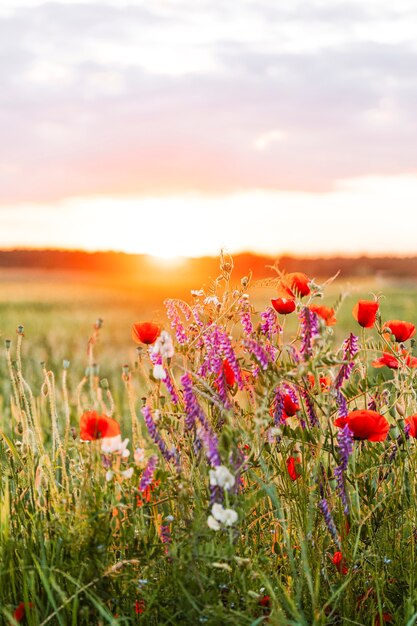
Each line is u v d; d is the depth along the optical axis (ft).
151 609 8.61
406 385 9.85
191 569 8.34
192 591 8.41
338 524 9.61
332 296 74.49
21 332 10.37
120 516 9.22
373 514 9.55
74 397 15.43
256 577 8.73
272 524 9.94
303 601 9.01
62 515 8.97
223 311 9.89
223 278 9.89
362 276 176.35
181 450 9.52
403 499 9.68
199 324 10.04
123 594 8.78
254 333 9.67
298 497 9.32
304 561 8.53
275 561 9.50
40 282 156.46
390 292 91.71
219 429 9.73
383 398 10.38
